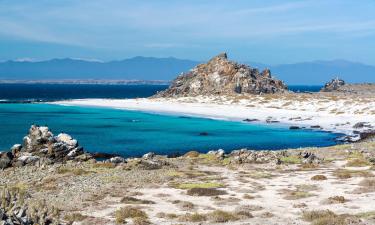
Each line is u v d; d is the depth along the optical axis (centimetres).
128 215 2959
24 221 1922
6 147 8119
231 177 4684
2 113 15638
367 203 3212
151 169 5291
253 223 2700
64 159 6034
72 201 3491
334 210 3014
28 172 5122
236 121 13838
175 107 18075
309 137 10519
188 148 8600
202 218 2838
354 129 11800
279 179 4522
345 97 18188
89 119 14075
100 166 5481
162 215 2969
